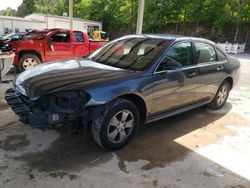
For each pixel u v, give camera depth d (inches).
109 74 135.9
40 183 107.4
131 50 163.5
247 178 121.8
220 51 201.5
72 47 342.6
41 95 119.2
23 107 126.3
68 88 119.0
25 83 132.1
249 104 236.7
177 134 163.3
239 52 915.4
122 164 125.6
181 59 161.9
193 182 115.8
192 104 179.0
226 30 1077.8
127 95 135.3
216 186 114.3
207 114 203.0
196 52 173.9
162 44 157.4
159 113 154.3
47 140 143.3
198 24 1175.6
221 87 207.0
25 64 318.3
